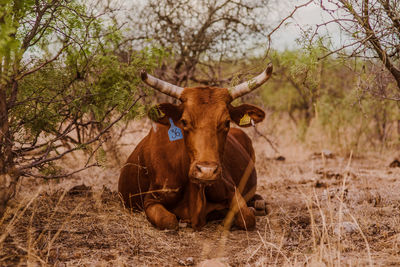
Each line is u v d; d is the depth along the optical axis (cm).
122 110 448
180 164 464
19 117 428
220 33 799
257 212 522
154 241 408
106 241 392
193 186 459
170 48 751
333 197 576
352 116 1033
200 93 445
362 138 1056
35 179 622
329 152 959
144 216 490
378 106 945
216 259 360
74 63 450
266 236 434
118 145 763
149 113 457
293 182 711
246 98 878
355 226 427
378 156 950
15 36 395
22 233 384
